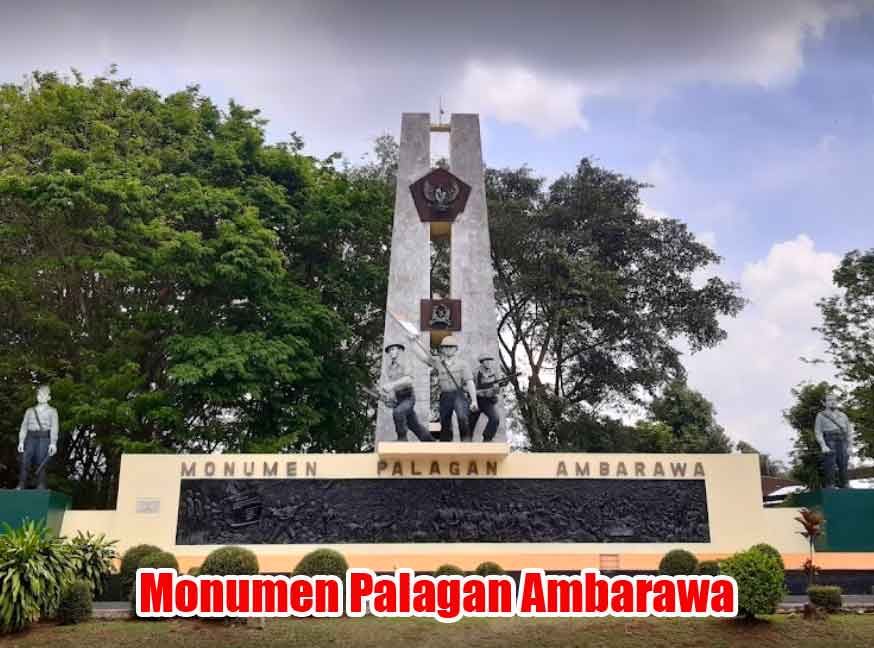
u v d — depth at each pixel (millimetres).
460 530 22672
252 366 28484
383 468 23078
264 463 22922
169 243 27141
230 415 30984
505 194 40000
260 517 22500
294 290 31375
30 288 28609
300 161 33250
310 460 23016
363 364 34844
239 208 29953
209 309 30750
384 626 16703
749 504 23547
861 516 23516
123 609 17844
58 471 30766
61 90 29453
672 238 38844
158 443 27812
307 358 30766
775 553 20328
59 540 17781
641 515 23203
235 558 17672
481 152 28656
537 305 39000
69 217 28266
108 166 28812
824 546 23281
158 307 31156
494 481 23188
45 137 28469
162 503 22469
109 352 29156
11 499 21750
